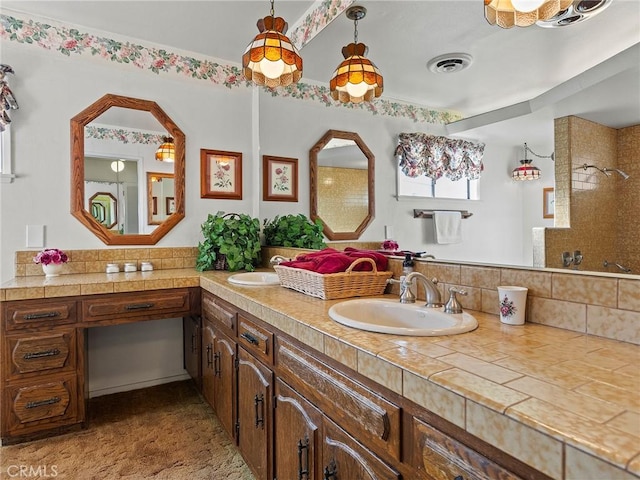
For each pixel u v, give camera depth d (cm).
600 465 46
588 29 99
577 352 84
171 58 268
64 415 203
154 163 265
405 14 161
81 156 242
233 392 178
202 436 205
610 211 93
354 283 154
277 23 176
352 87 189
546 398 60
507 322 110
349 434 96
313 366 111
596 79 97
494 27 128
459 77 141
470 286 130
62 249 238
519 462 56
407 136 167
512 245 120
